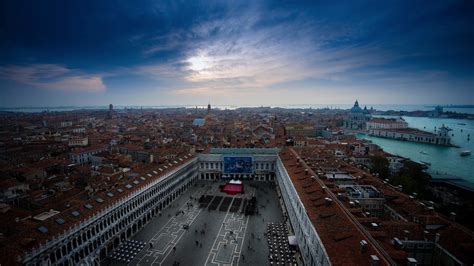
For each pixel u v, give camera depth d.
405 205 92.81
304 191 102.38
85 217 93.69
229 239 111.56
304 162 145.12
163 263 95.56
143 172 146.38
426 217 81.75
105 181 147.25
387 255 58.38
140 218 122.38
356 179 117.75
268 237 112.12
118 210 108.31
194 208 144.88
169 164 165.50
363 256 58.56
